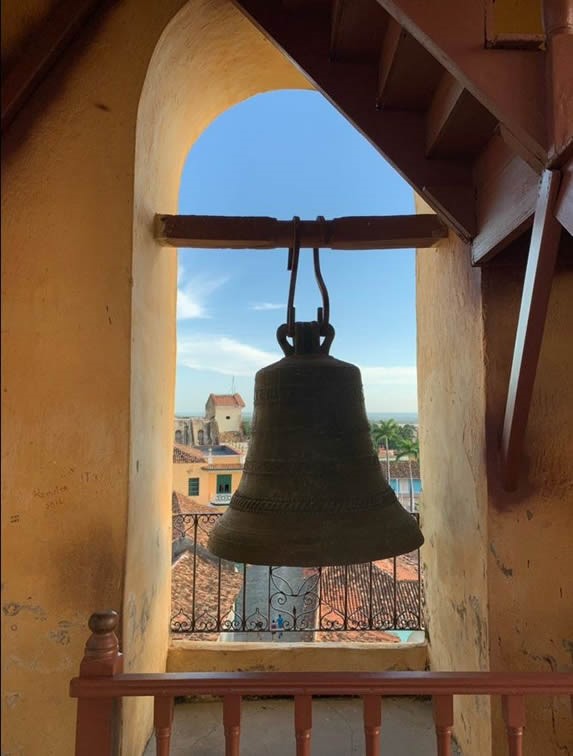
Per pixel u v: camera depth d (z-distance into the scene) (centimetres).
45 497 135
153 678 100
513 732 98
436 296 196
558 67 91
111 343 142
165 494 192
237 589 336
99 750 97
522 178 118
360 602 264
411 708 196
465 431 165
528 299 115
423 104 146
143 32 152
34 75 137
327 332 144
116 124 148
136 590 150
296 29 151
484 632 148
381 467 140
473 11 97
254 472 134
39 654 131
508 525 147
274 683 99
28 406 134
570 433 149
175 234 168
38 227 139
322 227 170
